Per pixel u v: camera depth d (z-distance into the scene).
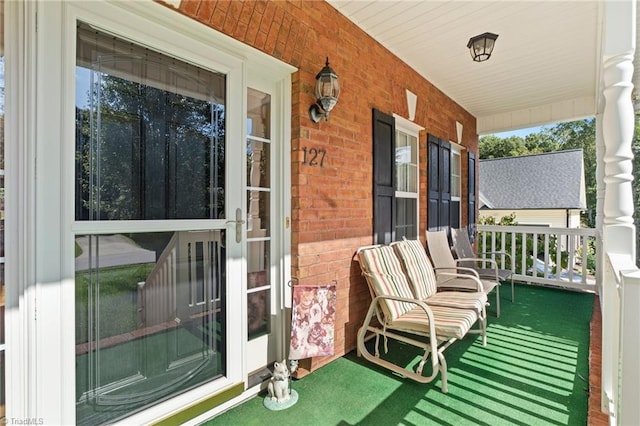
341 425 1.78
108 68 1.51
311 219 2.42
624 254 1.71
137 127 1.61
